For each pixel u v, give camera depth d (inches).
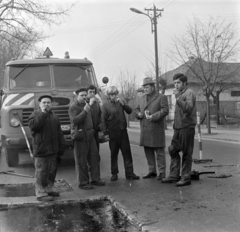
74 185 274.4
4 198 230.8
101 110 285.6
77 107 259.4
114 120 282.2
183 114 250.4
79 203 221.8
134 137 770.2
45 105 225.9
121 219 187.8
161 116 272.7
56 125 233.6
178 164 269.1
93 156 267.4
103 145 600.4
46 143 226.7
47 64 360.2
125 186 261.3
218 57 796.0
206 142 625.3
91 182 269.3
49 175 234.7
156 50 968.3
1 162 411.5
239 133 769.6
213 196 222.1
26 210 207.0
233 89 1348.4
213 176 281.4
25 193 247.4
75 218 190.4
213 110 1043.9
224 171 309.0
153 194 232.4
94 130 273.6
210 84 880.3
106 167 364.2
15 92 339.9
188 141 252.1
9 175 324.8
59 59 366.0
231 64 956.0
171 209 197.2
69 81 356.5
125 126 286.7
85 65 371.2
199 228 166.6
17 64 355.9
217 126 934.4
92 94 272.4
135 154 453.4
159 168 280.2
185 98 247.9
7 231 170.9
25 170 352.2
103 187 260.8
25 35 743.1
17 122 327.9
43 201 222.8
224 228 165.6
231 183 257.8
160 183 267.0
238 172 303.4
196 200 213.8
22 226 178.1
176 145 260.4
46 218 190.9
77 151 258.8
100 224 179.9
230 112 1043.3
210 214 186.2
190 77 1048.2
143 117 283.4
